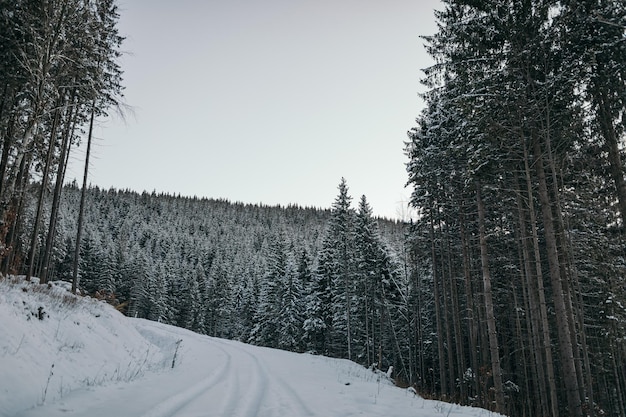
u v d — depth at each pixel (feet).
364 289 127.03
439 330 85.25
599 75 43.91
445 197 81.41
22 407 21.75
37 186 85.40
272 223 646.33
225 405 29.60
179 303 272.10
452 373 83.15
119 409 24.27
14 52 54.85
